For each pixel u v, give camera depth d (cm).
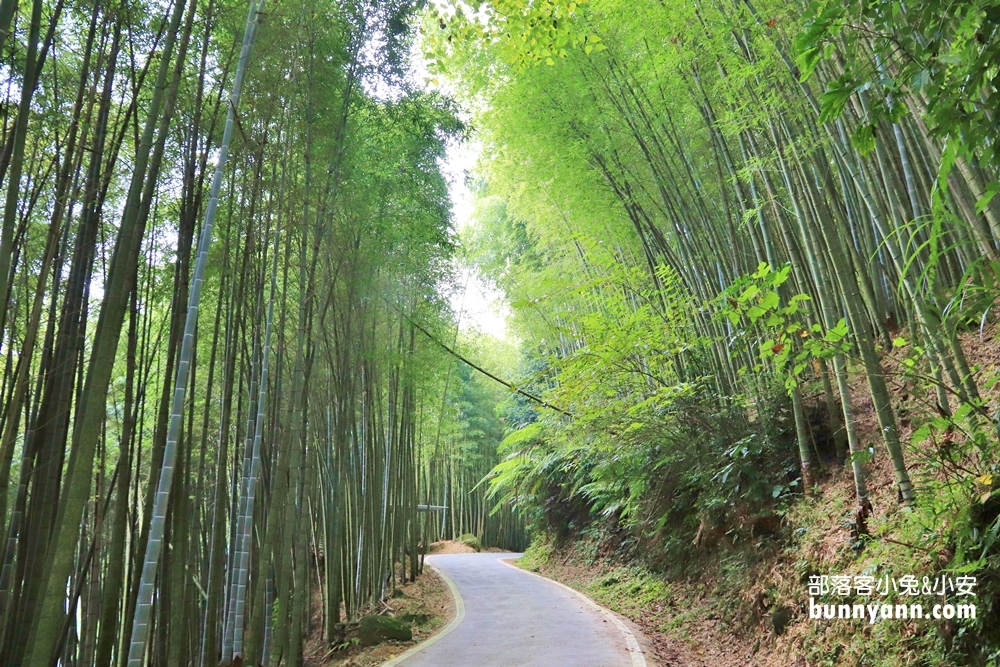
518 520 2684
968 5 201
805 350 340
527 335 1415
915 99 394
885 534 450
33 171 505
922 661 361
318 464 1019
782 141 557
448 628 772
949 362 385
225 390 629
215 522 610
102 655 430
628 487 998
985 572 344
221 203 648
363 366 1009
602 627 723
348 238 739
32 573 428
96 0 436
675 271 813
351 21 620
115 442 977
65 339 459
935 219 240
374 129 738
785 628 526
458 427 1809
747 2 483
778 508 645
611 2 564
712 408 796
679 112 729
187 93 545
